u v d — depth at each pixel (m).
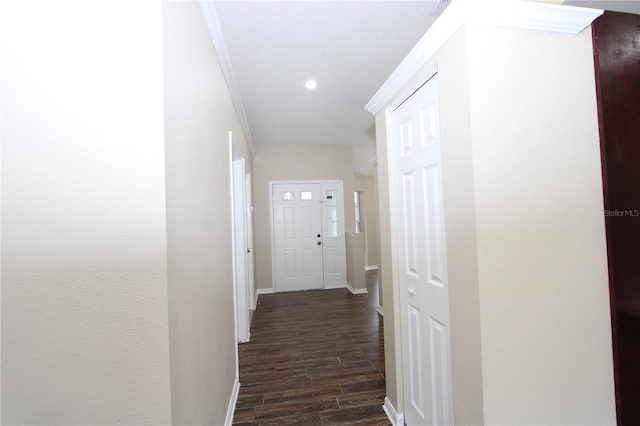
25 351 0.74
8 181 0.74
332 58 2.04
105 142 0.76
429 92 1.26
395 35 1.78
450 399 1.15
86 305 0.75
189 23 1.08
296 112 3.17
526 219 0.97
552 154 1.00
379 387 1.98
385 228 1.68
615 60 1.05
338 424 1.63
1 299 0.74
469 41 0.93
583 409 1.01
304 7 1.51
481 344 0.93
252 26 1.66
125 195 0.76
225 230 1.79
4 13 0.74
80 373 0.75
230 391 1.75
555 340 0.99
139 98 0.77
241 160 2.96
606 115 1.04
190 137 1.05
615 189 1.03
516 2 0.90
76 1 0.76
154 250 0.77
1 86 0.74
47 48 0.75
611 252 1.03
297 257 4.73
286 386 2.00
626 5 1.45
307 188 4.78
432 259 1.28
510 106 0.96
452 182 1.04
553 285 0.99
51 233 0.74
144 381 0.76
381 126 1.71
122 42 0.77
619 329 1.03
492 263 0.94
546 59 1.00
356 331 2.97
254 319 3.39
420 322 1.38
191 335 0.99
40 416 0.74
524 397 0.96
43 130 0.75
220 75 1.74
